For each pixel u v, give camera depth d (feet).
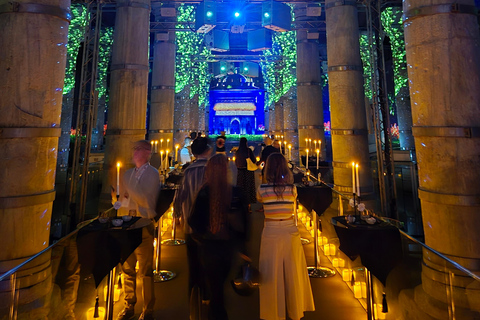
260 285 8.56
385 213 26.04
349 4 26.58
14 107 10.21
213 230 7.91
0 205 9.94
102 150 59.31
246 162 21.42
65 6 11.50
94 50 28.09
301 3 46.03
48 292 9.00
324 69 85.66
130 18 24.08
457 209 10.96
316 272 13.37
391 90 68.49
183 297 11.13
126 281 9.88
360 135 26.04
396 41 49.47
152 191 10.21
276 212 8.91
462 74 11.16
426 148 11.82
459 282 8.92
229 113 118.73
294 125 64.08
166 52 47.55
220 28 61.36
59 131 11.47
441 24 11.44
